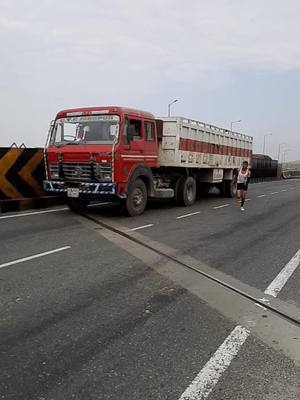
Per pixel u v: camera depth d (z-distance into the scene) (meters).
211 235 9.98
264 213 14.28
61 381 3.56
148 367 3.81
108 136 11.82
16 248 8.05
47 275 6.44
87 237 9.23
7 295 5.55
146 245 8.65
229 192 20.05
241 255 8.07
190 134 15.38
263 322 4.89
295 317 5.06
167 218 12.43
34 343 4.22
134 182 12.43
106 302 5.39
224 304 5.44
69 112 12.55
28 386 3.48
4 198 13.25
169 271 6.85
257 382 3.61
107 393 3.40
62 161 12.16
